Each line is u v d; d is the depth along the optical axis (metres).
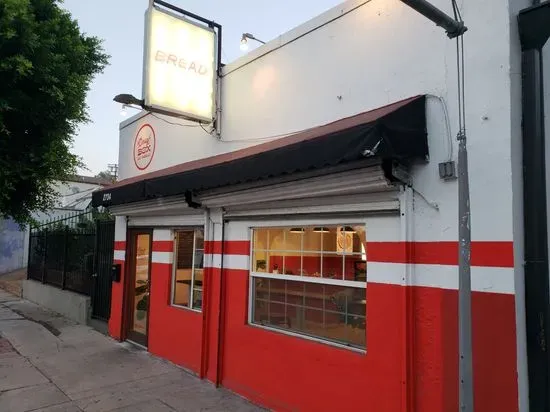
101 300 10.17
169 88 6.20
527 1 3.91
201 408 5.47
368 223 4.53
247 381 5.86
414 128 3.95
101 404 5.59
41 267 14.49
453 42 4.01
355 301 4.75
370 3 4.81
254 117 6.30
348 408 4.56
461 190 3.26
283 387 5.32
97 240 10.48
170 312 7.56
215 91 6.77
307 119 5.49
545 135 3.72
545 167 3.64
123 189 7.46
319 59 5.38
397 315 4.19
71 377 6.67
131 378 6.62
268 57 6.13
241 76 6.57
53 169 10.02
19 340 9.02
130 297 9.01
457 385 3.72
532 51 3.69
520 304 3.48
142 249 8.86
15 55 8.21
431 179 4.02
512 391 3.39
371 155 3.66
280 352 5.40
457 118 3.91
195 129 7.50
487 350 3.55
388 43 4.61
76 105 9.58
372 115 4.12
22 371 6.96
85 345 8.63
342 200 4.75
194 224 7.20
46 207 10.92
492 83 3.70
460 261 3.21
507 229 3.52
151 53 6.04
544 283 3.48
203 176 5.57
